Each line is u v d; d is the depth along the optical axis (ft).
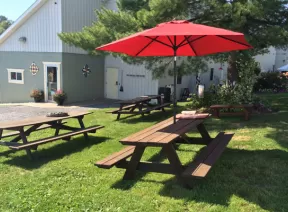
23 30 50.55
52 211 11.34
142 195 12.53
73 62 48.49
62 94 45.83
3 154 18.74
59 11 45.44
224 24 29.01
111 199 12.19
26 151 17.56
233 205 11.46
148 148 19.30
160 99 37.17
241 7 25.27
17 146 17.17
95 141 21.91
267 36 27.27
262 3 26.05
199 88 40.32
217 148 15.76
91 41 30.86
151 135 13.91
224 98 33.30
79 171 15.43
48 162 17.15
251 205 11.45
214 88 36.68
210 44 18.54
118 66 52.47
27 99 52.49
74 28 47.83
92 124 28.55
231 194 12.37
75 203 11.90
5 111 39.52
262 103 34.14
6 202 12.13
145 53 20.07
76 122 29.60
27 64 51.21
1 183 14.07
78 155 18.45
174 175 14.44
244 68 32.94
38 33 48.70
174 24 14.58
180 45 17.53
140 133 14.52
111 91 54.34
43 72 49.32
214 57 31.14
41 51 48.85
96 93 53.78
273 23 29.81
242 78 32.99
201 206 11.46
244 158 16.81
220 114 29.99
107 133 24.52
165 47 19.26
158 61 32.45
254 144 19.76
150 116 33.09
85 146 20.62
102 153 18.84
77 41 31.99
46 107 43.55
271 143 19.80
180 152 18.42
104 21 30.37
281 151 17.98
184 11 28.27
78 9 48.16
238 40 17.01
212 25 29.40
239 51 30.96
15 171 15.78
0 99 56.29
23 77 52.26
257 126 25.18
